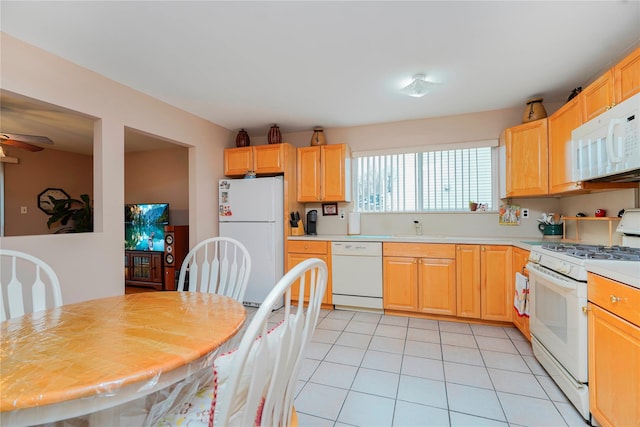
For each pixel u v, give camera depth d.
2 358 0.88
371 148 3.84
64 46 2.03
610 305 1.36
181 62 2.26
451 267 3.03
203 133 3.59
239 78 2.53
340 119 3.61
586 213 2.69
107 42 1.99
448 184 3.62
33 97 2.01
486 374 2.04
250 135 4.32
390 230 3.79
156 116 2.94
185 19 1.75
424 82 2.51
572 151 2.15
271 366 0.82
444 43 2.02
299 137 4.16
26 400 0.71
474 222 3.47
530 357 2.28
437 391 1.86
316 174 3.81
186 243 4.56
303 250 3.59
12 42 1.91
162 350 0.93
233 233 3.68
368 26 1.83
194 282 2.06
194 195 3.47
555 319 1.85
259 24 1.81
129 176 5.34
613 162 1.66
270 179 3.57
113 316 1.24
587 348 1.54
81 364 0.85
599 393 1.44
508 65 2.32
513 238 3.20
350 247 3.38
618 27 1.84
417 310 3.15
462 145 3.45
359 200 3.96
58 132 3.92
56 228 5.00
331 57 2.20
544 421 1.58
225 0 1.59
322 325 2.98
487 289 2.91
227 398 0.68
